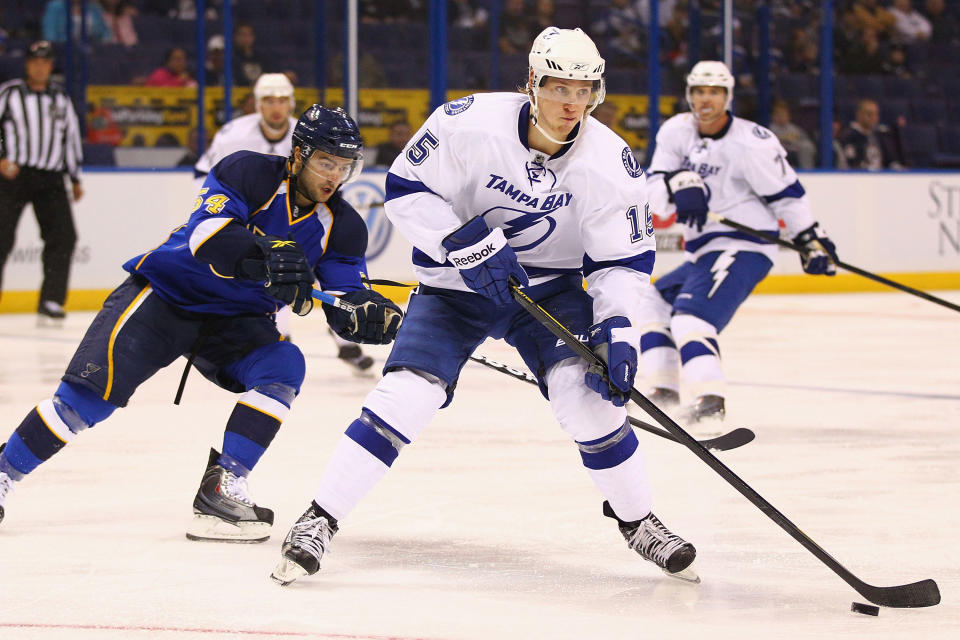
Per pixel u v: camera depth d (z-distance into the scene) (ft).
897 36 88.79
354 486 18.62
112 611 17.34
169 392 38.91
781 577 19.48
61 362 44.86
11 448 21.21
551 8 81.15
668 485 26.35
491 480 26.66
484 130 18.35
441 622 17.01
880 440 31.50
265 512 21.44
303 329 56.49
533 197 18.61
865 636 16.61
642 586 18.95
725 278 34.01
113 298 21.34
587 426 18.98
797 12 84.33
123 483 26.18
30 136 54.60
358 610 17.51
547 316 18.10
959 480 26.91
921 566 20.12
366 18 82.38
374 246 66.80
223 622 16.85
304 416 34.60
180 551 20.75
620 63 82.99
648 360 35.24
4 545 21.12
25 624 16.74
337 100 76.54
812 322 59.06
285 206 20.26
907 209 75.41
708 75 33.91
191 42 79.61
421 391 18.57
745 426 33.42
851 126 79.61
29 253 60.70
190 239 19.56
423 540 21.66
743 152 34.09
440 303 19.24
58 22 75.20
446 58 71.36
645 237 18.93
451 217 18.43
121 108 74.69
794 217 34.22
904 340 52.54
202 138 71.46
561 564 20.17
